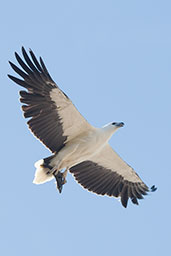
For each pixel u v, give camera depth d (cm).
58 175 1892
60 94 1817
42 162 1888
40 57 1816
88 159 2072
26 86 1812
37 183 1883
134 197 2142
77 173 2075
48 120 1850
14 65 1808
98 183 2097
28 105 1820
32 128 1839
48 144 1873
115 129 1931
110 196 2109
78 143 1902
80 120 1875
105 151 2031
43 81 1816
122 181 2131
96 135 1909
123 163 2081
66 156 1895
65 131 1888
